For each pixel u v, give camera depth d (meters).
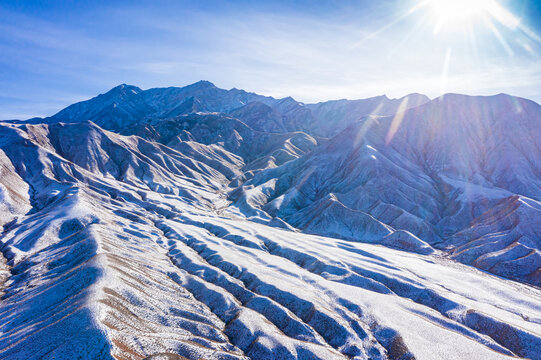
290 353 37.16
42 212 96.00
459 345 40.28
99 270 44.84
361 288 59.19
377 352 40.25
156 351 30.98
